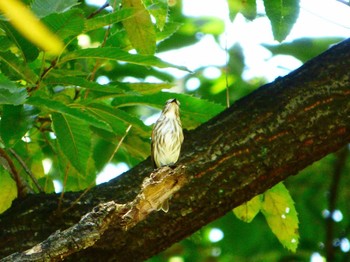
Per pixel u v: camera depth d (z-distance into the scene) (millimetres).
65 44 7898
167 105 9430
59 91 9602
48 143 10344
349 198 16484
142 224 8688
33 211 8852
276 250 16000
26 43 7859
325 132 8906
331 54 9281
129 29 8812
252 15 9297
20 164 10695
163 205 8180
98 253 8648
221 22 15625
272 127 8906
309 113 8914
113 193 8930
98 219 6824
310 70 9195
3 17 6125
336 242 16359
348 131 8961
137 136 9969
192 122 9633
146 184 7016
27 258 6668
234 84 16156
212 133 9000
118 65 14461
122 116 8383
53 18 6891
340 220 16516
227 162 8820
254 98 9172
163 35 9539
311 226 16234
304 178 16328
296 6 9086
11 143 7645
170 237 8812
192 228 8875
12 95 6824
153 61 7715
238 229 15977
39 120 9922
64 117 8359
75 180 10695
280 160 8867
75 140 8500
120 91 8078
